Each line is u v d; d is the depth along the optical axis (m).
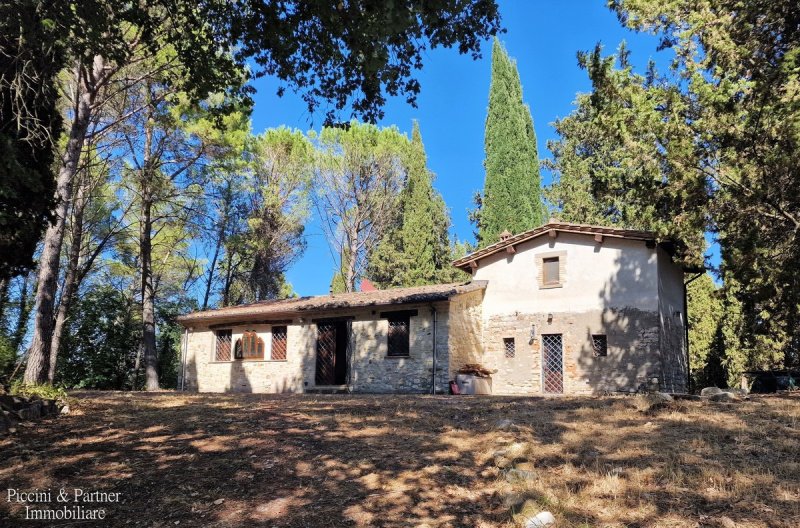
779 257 12.00
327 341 20.16
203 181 23.59
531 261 18.50
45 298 11.78
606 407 9.08
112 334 27.22
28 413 8.72
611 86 13.90
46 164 9.55
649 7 13.12
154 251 30.20
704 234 14.19
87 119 13.08
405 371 17.83
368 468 6.21
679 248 15.40
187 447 7.15
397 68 7.04
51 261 11.98
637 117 13.21
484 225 31.58
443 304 17.56
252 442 7.33
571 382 16.91
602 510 4.71
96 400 11.75
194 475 6.14
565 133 31.50
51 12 7.02
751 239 11.67
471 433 7.54
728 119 11.97
